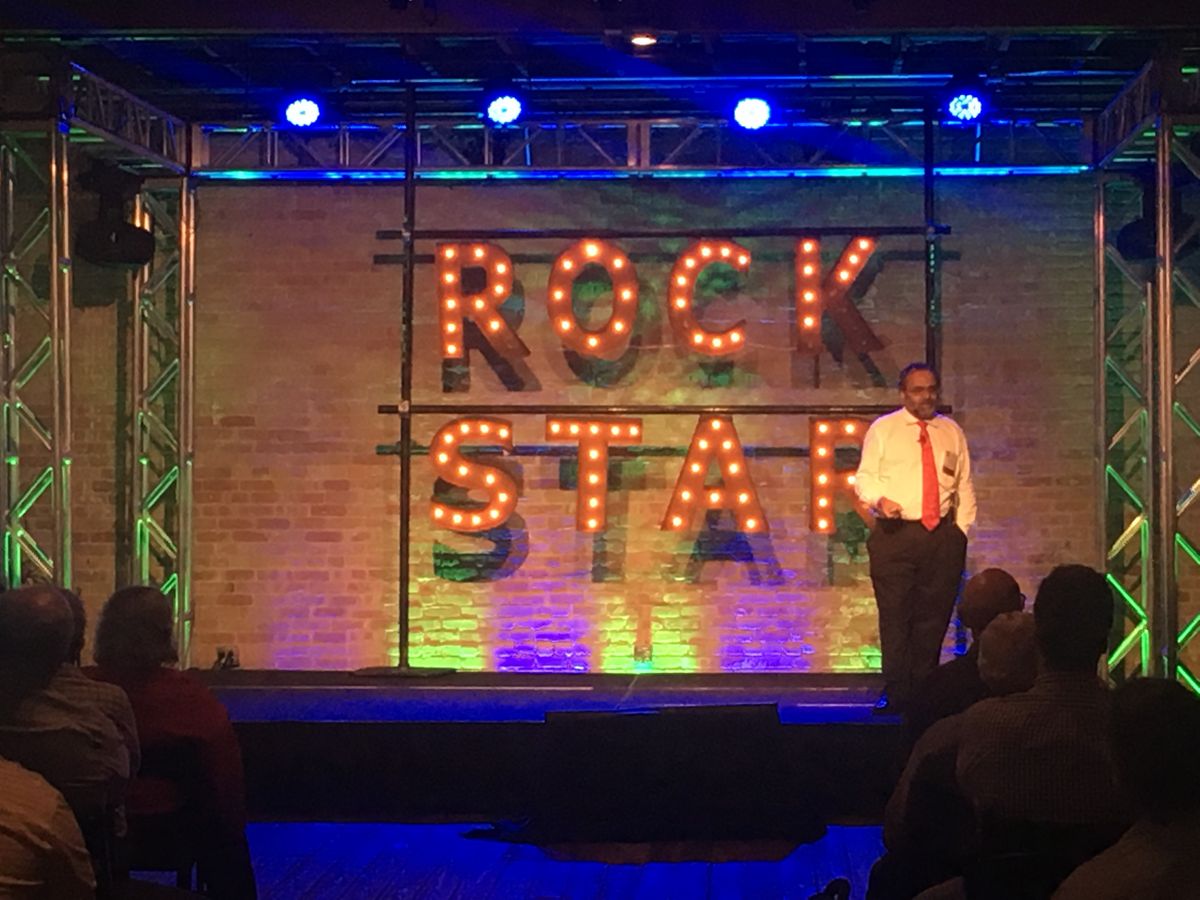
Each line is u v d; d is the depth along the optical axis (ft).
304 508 30.30
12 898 8.95
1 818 8.98
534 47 26.89
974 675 15.06
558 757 20.22
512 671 29.96
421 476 30.14
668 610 29.96
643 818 20.08
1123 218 29.71
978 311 29.71
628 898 17.47
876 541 23.90
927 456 23.75
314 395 30.32
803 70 26.91
